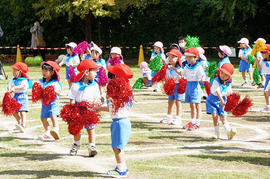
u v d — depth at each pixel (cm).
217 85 920
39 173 680
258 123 1113
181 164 723
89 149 777
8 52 3803
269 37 3466
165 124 1108
